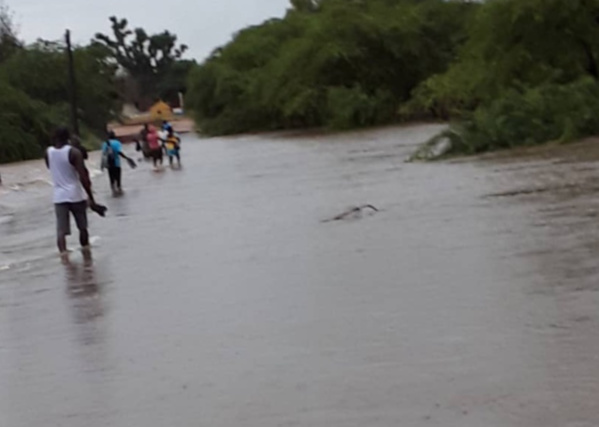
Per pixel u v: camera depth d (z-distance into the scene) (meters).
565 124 34.22
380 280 13.24
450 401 8.10
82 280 15.91
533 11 42.50
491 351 9.36
